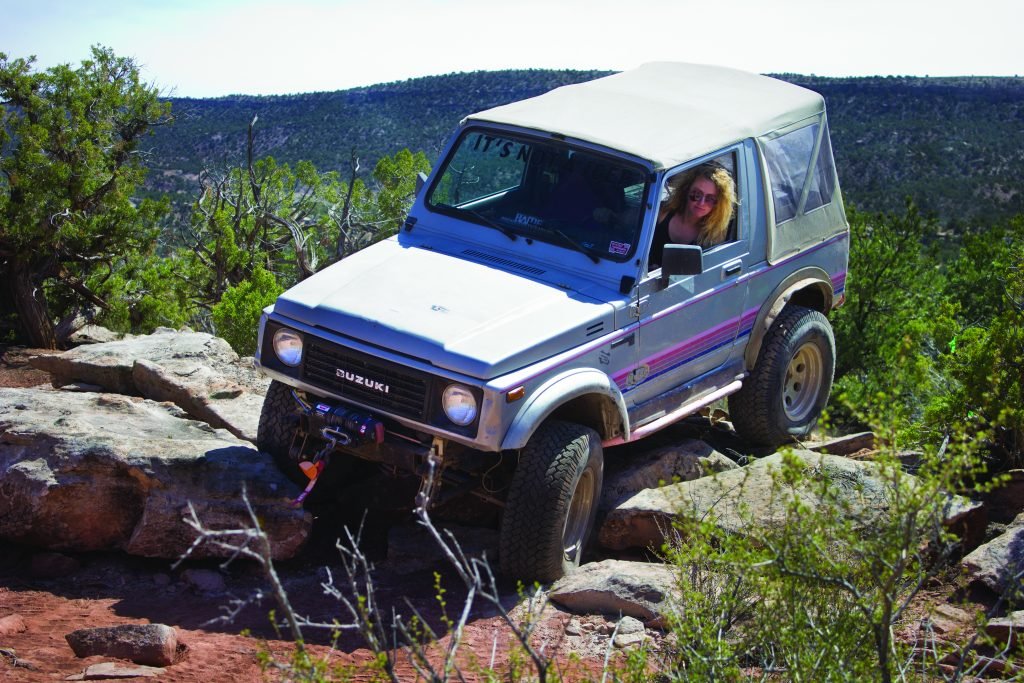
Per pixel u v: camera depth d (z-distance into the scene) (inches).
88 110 753.6
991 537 223.1
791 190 276.8
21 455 218.5
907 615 173.6
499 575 218.8
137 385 312.8
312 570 218.4
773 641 127.8
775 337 278.5
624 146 236.1
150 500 210.5
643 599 193.6
